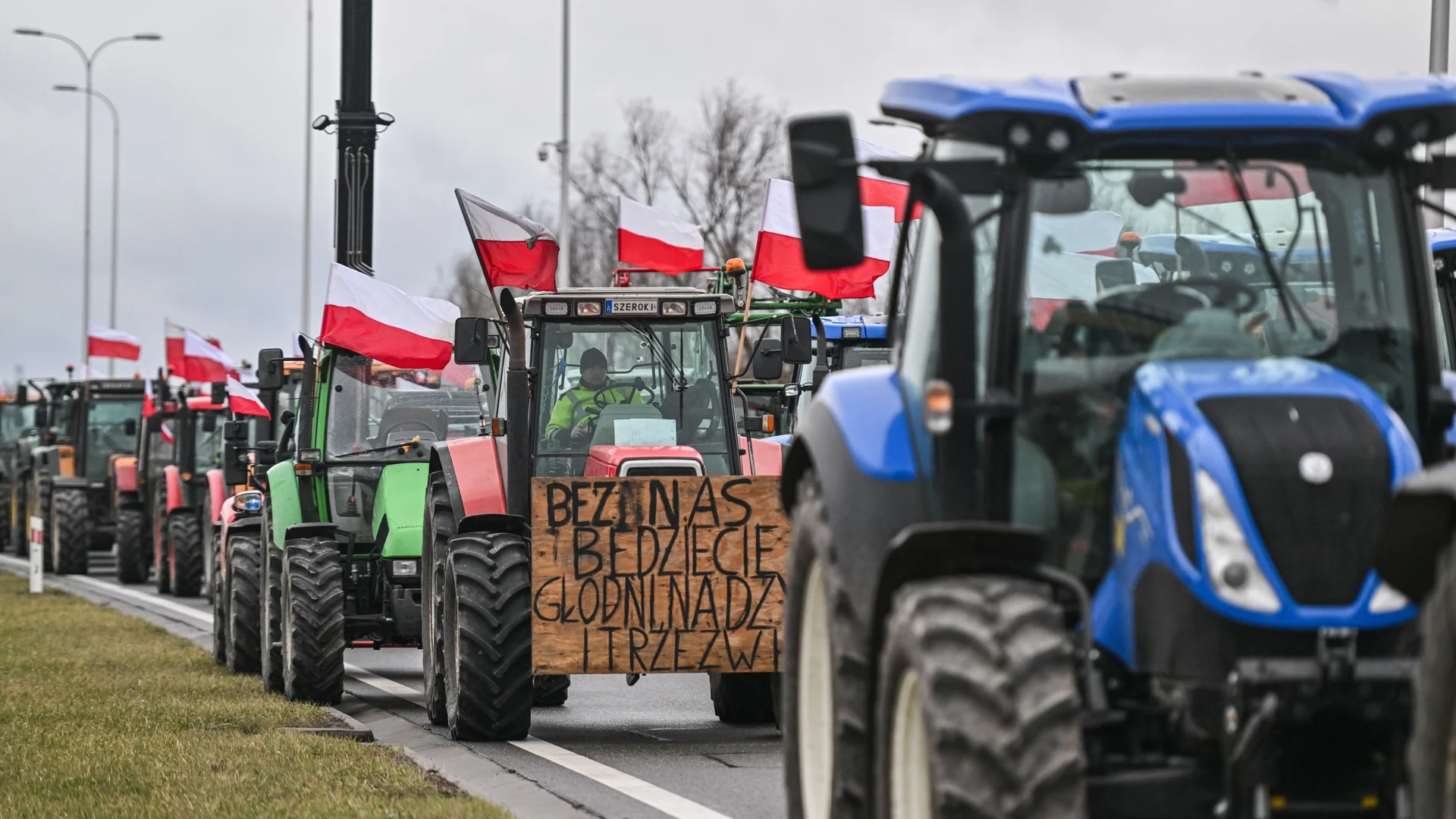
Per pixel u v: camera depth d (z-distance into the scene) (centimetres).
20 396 8006
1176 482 1108
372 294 3186
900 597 1150
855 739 1283
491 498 2531
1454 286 3036
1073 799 1049
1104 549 1204
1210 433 1102
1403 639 1073
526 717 2389
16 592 5709
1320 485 1080
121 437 7288
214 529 5066
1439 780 934
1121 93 1259
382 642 3161
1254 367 1170
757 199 8831
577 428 2567
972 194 1250
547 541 2312
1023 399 1229
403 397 3259
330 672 2891
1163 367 1180
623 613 2314
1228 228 1254
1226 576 1071
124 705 2677
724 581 2320
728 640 2317
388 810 1748
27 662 3469
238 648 3331
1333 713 1072
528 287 3206
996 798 1048
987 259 1262
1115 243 1243
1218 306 1241
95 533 7244
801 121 1195
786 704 1481
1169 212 1252
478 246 3192
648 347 2595
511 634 2375
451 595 2448
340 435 3228
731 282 4131
